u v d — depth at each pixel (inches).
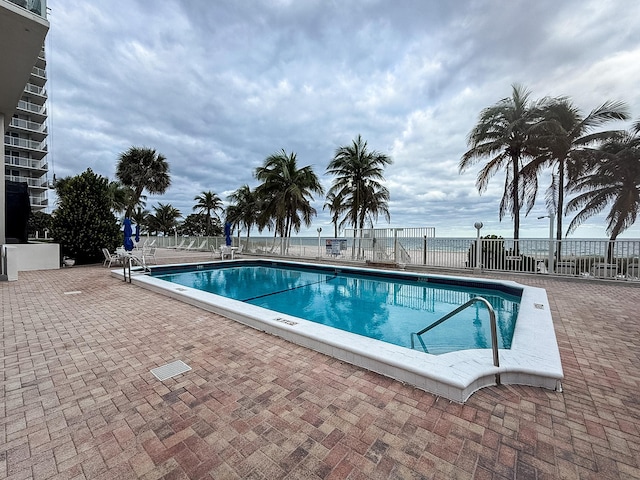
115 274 346.0
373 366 112.4
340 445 72.1
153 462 66.7
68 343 141.2
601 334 152.4
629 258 303.0
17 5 266.7
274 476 62.5
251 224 1099.3
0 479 61.8
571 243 336.2
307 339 136.5
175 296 234.8
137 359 123.4
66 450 70.6
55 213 479.5
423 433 76.5
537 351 119.9
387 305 280.5
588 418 83.3
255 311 177.0
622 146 518.9
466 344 178.4
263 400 92.3
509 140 490.9
